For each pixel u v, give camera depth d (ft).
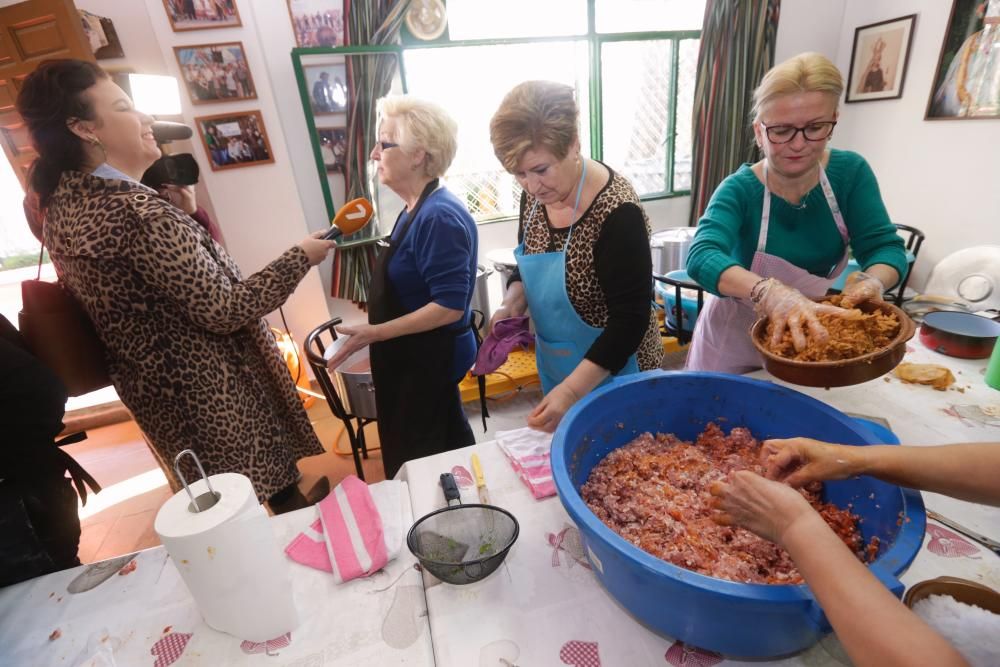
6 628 2.39
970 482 1.73
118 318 3.54
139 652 2.21
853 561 1.42
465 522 2.56
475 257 4.81
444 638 2.12
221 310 3.56
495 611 2.23
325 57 8.73
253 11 8.23
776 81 3.15
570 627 2.13
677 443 3.02
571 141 3.01
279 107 8.89
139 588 2.57
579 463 2.70
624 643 2.05
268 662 2.11
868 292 2.92
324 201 9.62
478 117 10.20
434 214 4.28
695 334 5.09
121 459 8.52
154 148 3.79
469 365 5.16
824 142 3.25
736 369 4.63
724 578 2.00
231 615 2.11
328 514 2.81
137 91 7.20
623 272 3.20
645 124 11.25
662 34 10.40
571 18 9.93
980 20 8.76
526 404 9.14
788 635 1.73
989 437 3.02
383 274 4.66
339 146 9.36
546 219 3.79
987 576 2.17
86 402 9.62
